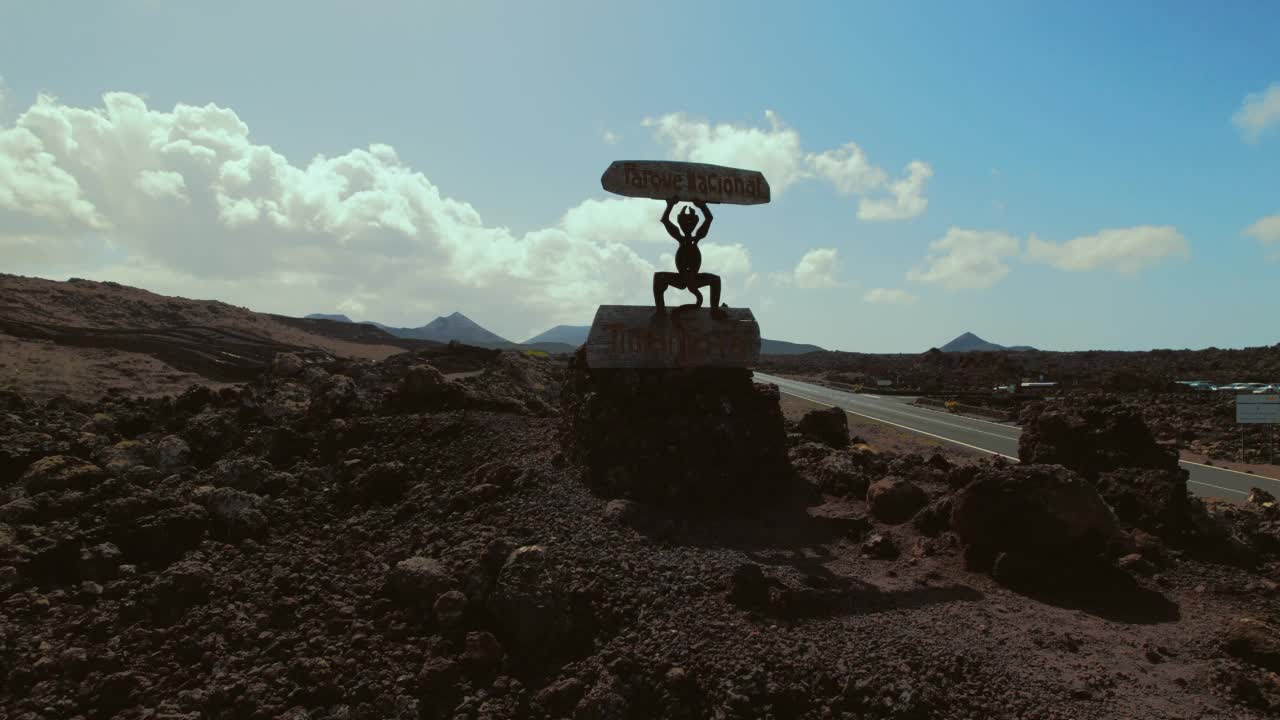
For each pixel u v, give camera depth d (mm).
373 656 7465
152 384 37906
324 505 12453
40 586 9086
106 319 57812
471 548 9227
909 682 6449
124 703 6938
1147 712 6309
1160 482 11477
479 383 24766
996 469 10367
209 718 6707
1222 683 6848
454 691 6949
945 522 10750
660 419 12391
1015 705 6277
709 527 10797
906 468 14008
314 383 20266
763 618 7621
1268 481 25703
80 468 12234
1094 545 9430
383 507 12414
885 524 11336
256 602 8672
